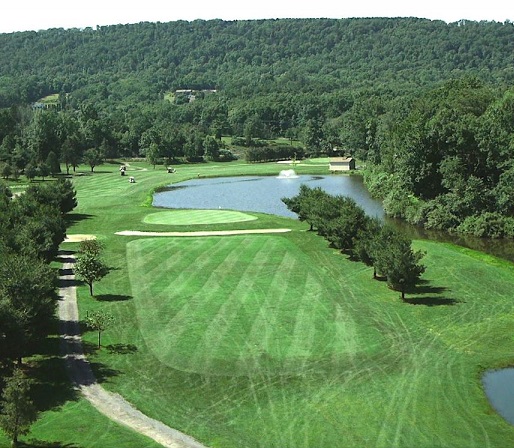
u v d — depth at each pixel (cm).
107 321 5644
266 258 8100
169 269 7669
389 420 4169
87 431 4047
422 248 8694
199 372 4900
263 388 4631
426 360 5062
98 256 7756
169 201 14338
